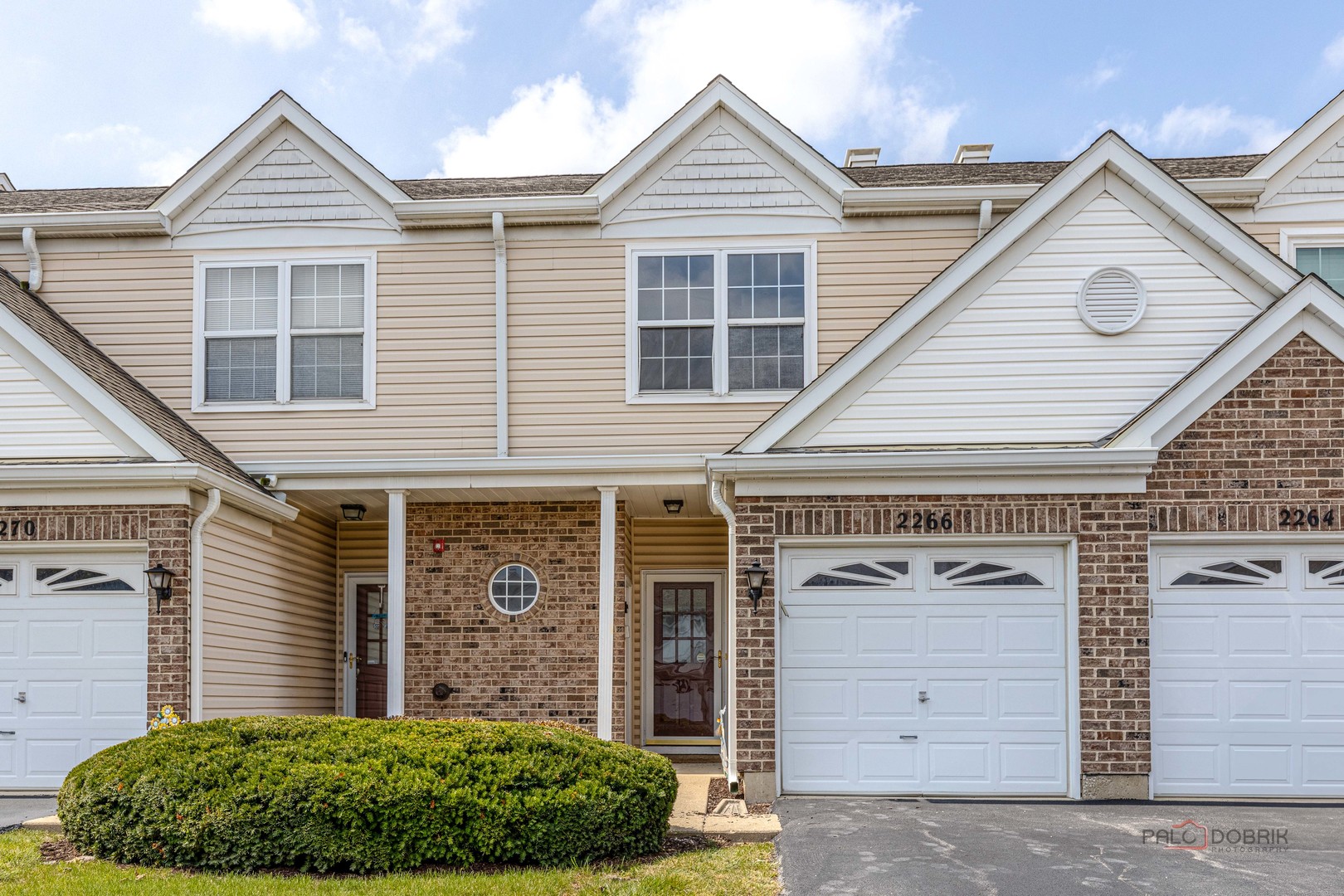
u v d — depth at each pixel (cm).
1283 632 862
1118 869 623
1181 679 861
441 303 1105
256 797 630
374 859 628
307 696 1141
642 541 1241
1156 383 917
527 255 1105
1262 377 862
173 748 676
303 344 1111
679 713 1221
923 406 918
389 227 1116
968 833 715
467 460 1033
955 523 866
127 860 642
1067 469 854
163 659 864
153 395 1091
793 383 1081
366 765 649
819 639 882
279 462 1045
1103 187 940
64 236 1124
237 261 1118
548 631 1112
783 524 877
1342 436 855
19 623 908
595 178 1278
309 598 1148
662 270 1102
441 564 1129
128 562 906
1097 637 848
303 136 1133
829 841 693
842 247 1095
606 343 1091
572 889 584
